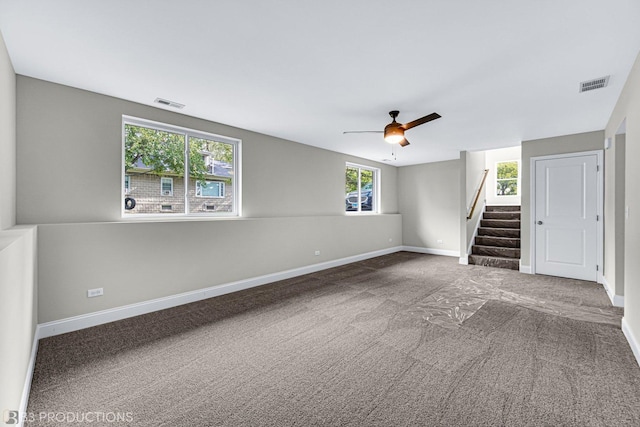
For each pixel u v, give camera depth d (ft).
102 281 9.37
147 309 10.32
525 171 16.48
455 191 22.26
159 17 5.98
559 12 5.74
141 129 11.23
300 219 16.21
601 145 14.05
